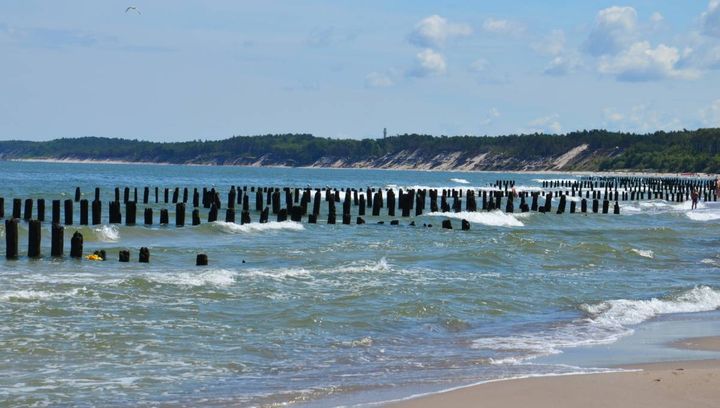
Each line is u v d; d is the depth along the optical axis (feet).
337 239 151.53
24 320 69.97
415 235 160.97
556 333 72.43
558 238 162.09
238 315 75.56
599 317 80.38
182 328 69.82
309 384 53.67
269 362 60.44
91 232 146.51
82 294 81.76
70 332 66.64
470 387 51.52
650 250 144.56
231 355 61.93
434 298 86.33
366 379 54.85
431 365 59.52
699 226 215.51
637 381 52.31
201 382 54.44
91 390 52.16
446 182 593.83
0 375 54.80
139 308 76.79
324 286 91.50
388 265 112.16
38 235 111.45
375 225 185.06
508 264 119.75
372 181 596.29
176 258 117.39
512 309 83.82
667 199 381.60
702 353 63.67
